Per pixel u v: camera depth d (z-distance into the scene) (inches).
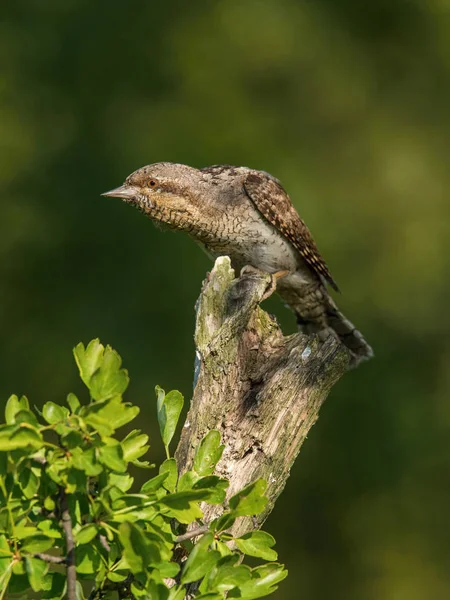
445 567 601.0
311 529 618.8
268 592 152.0
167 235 655.8
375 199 698.2
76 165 678.5
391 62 759.7
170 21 727.7
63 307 657.6
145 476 581.3
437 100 751.1
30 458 137.8
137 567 137.9
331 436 634.8
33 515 147.2
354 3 769.6
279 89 730.2
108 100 701.3
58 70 708.0
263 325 202.4
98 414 132.7
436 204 701.9
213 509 181.6
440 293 666.8
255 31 727.7
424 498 619.8
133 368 626.2
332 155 716.7
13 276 666.8
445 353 657.0
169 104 704.4
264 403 193.6
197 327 208.7
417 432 631.2
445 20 773.3
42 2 722.2
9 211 671.8
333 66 735.1
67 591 139.9
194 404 196.1
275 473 191.8
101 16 717.9
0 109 691.4
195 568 148.0
